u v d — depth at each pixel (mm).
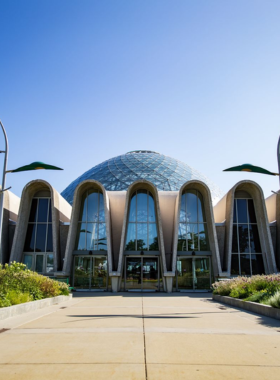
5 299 12805
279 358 6652
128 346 7562
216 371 5812
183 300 21875
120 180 48969
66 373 5656
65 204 38594
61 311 14570
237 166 18578
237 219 34969
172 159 57062
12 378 5406
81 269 33375
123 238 32281
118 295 27438
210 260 33812
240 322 11273
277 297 12609
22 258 33500
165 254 34562
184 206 35219
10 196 35094
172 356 6750
